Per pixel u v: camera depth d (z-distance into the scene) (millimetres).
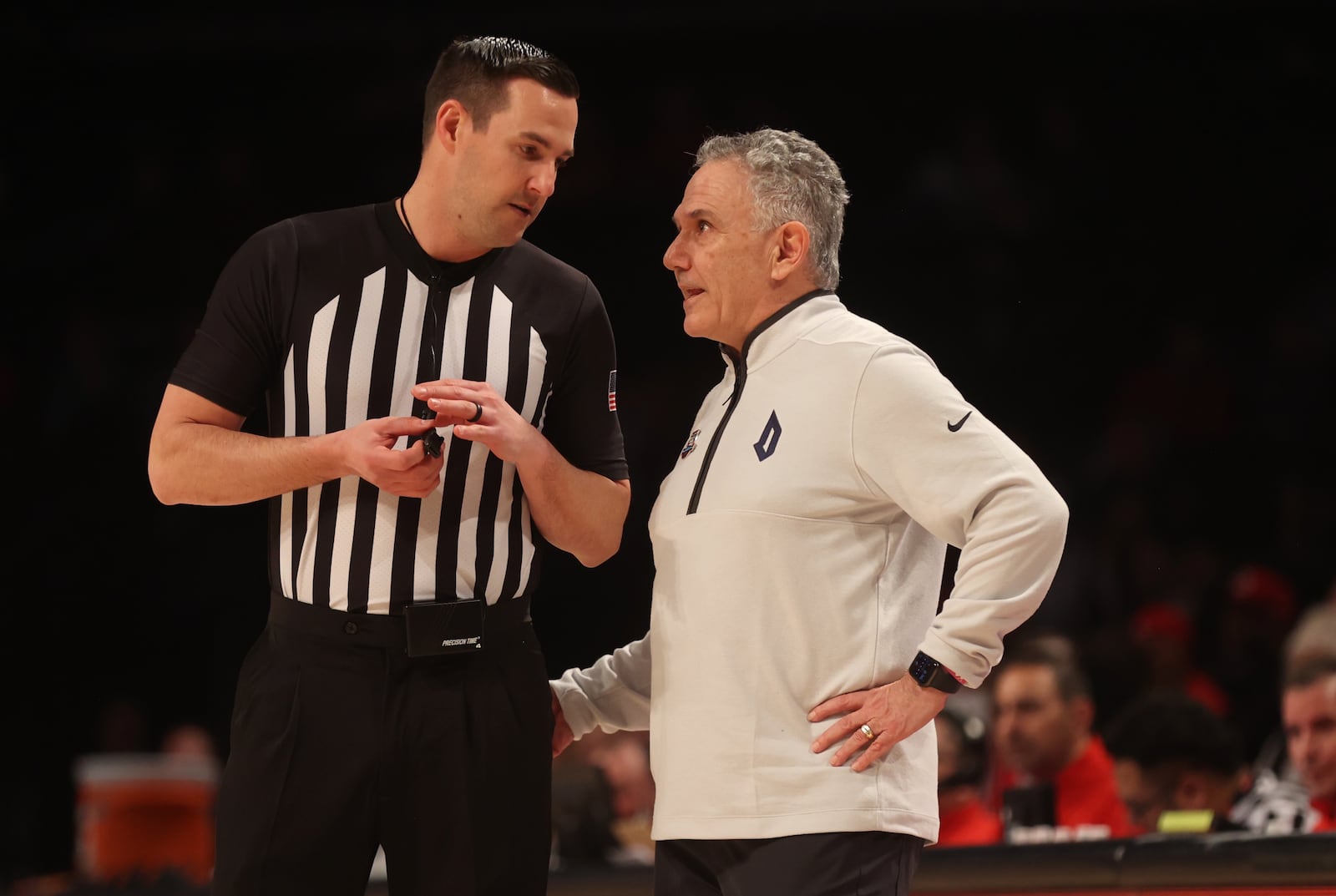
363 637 8516
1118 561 25766
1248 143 32438
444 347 8781
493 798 8703
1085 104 33406
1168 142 32719
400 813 8547
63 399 31641
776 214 8727
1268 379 29281
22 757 29297
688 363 31297
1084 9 32906
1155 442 28359
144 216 33719
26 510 31016
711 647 8305
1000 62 33906
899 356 8352
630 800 17766
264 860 8398
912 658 8367
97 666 29734
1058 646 13898
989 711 15898
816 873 7961
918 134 33750
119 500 30688
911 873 8352
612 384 9492
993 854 10203
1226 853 9070
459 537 8688
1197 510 27625
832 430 8305
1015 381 30938
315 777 8438
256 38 33938
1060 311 31469
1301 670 12336
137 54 34312
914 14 33125
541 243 33156
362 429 8023
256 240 8758
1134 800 12648
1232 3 32906
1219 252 31484
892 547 8461
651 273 32531
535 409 9047
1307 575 25719
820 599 8219
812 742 8148
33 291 33250
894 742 8031
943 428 8109
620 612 27828
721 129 33875
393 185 33750
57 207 34500
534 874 8883
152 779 18812
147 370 31750
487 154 8477
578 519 8969
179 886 15117
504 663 8859
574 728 9922
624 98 34656
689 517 8602
